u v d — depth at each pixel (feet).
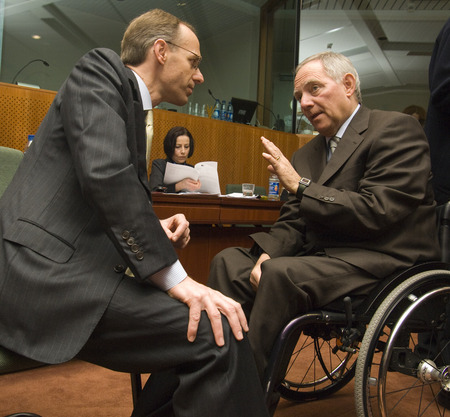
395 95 30.94
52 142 3.48
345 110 5.54
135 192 3.13
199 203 9.20
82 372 7.08
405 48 29.07
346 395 6.61
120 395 6.19
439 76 6.44
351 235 5.02
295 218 5.82
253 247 5.74
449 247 5.51
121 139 3.21
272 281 4.44
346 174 5.25
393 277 4.66
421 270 4.77
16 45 21.12
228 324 3.32
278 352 4.25
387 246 4.88
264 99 25.73
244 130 20.85
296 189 5.07
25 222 3.25
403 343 4.74
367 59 29.86
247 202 9.86
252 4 26.11
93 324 3.10
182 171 10.57
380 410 4.23
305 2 26.02
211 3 25.73
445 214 5.60
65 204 3.32
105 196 3.03
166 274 3.32
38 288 3.09
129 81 3.70
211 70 28.07
